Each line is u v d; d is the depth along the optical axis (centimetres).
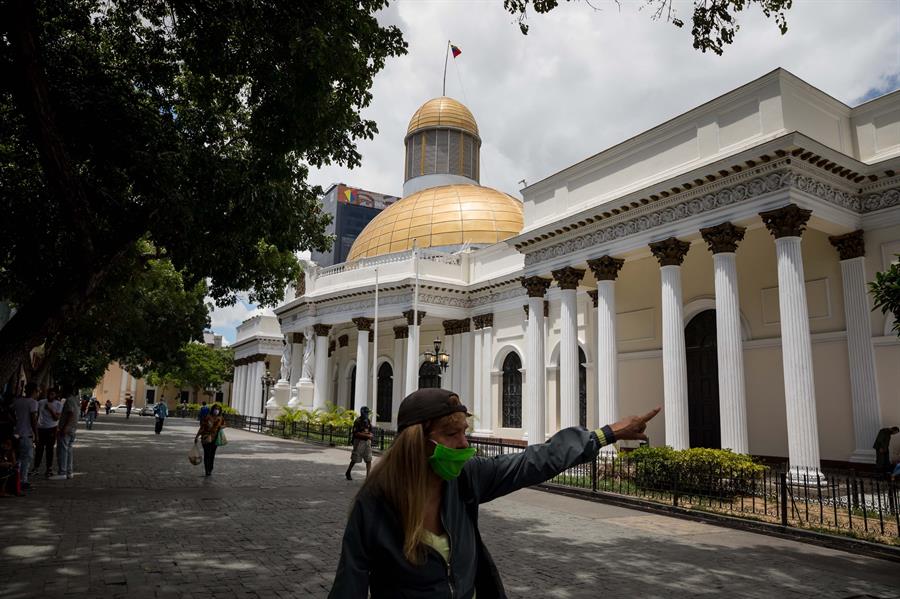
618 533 1006
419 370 3819
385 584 215
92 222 1211
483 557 243
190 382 6975
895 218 1648
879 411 1636
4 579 627
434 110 5350
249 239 1420
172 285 2847
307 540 852
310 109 1025
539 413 2270
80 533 845
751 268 2020
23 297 1833
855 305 1698
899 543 897
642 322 2327
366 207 10681
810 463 1416
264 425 3850
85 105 1083
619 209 1958
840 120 1778
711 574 755
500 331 3316
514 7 993
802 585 718
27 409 1209
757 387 1959
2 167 1300
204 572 679
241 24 1024
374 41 1093
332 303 3838
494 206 4219
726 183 1680
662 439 2191
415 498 216
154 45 1245
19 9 834
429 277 3447
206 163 1289
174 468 1686
